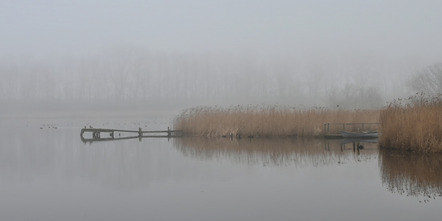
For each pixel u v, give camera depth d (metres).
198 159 23.61
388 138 25.48
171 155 25.80
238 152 26.53
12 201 14.17
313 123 35.31
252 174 18.34
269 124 36.44
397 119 24.97
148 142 36.38
